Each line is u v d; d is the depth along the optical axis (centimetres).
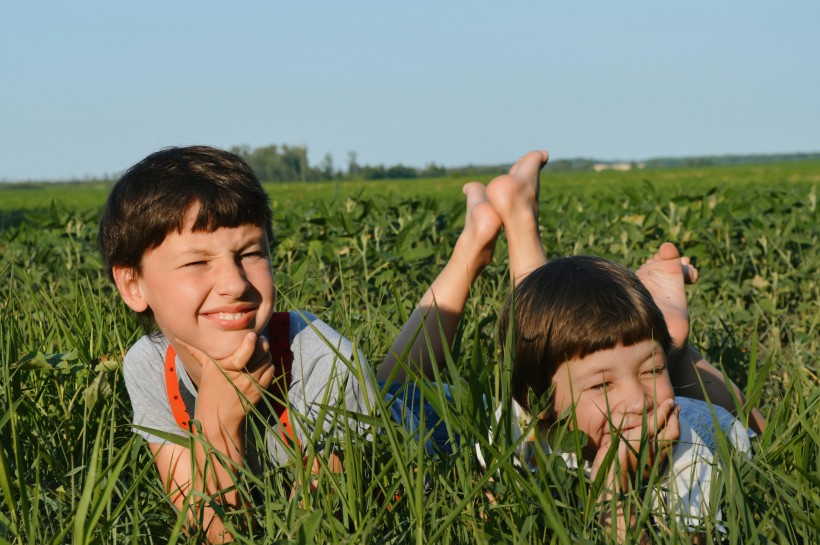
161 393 228
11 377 238
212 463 195
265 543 175
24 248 637
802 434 204
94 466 162
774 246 602
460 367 284
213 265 200
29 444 239
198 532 191
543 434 220
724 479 177
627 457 198
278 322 229
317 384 224
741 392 281
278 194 4875
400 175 11800
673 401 209
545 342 206
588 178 7875
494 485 187
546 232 749
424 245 595
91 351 285
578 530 168
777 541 187
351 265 522
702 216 696
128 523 187
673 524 169
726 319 449
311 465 186
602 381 203
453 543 189
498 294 396
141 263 203
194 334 201
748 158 17912
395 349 290
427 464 195
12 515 180
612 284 206
